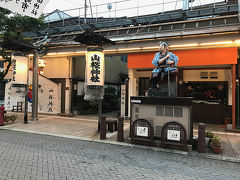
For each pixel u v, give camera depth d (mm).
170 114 6445
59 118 12516
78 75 15281
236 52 9219
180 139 6008
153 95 7164
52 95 14414
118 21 14953
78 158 5289
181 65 10273
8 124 9984
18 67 9992
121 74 20578
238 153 5891
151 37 10602
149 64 11133
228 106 10906
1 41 10102
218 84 11320
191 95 11953
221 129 9609
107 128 9500
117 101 19625
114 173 4371
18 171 4297
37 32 16844
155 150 6168
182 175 4367
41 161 4961
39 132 8422
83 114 15039
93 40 8219
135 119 7039
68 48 13156
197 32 9586
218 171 4664
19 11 5703
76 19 17484
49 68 14828
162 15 13578
